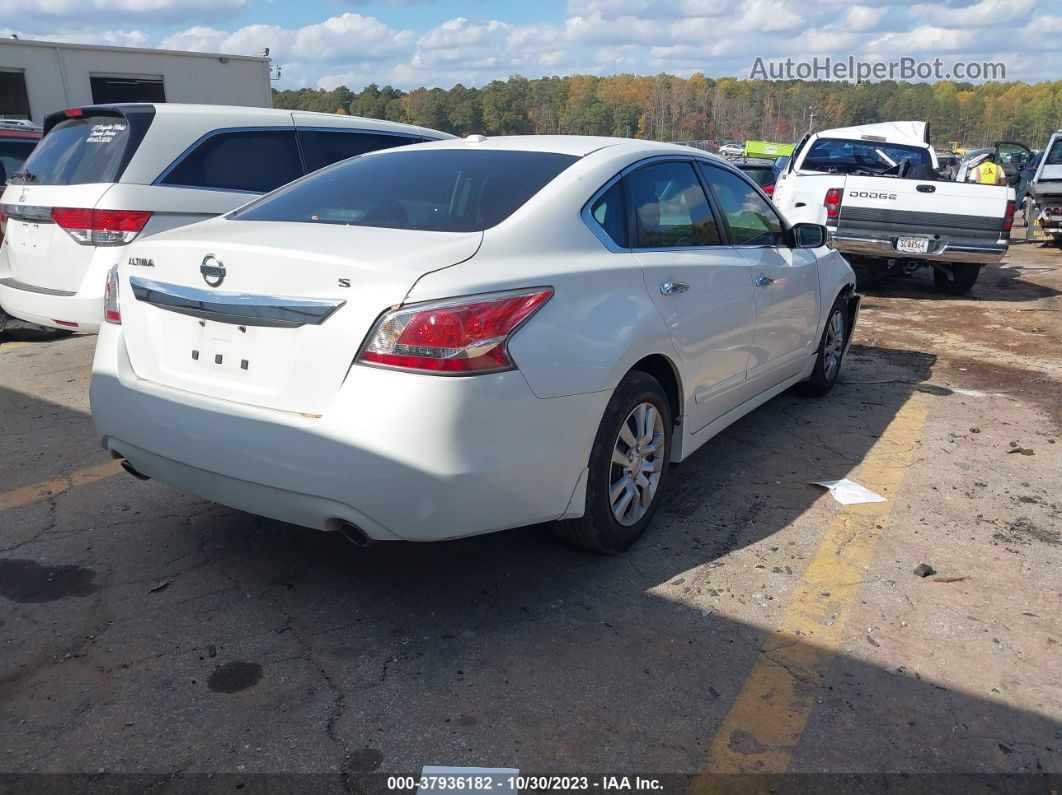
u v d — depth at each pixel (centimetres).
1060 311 925
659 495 359
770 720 249
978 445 487
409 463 252
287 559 337
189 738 236
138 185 542
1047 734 247
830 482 427
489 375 259
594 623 297
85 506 379
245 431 270
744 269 408
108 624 289
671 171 386
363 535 265
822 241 482
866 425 520
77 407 517
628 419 328
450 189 328
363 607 304
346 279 257
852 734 244
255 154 615
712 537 364
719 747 238
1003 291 1068
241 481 274
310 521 268
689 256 369
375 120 710
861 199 946
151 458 298
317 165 651
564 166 337
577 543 334
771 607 310
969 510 398
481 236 287
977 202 927
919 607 312
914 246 949
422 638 286
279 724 243
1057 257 1430
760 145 2950
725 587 323
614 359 303
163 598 306
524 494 277
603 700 256
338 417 256
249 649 277
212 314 280
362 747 235
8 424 484
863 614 307
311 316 260
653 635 291
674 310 345
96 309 533
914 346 747
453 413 252
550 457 283
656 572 333
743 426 513
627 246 338
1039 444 491
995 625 302
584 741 239
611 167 346
